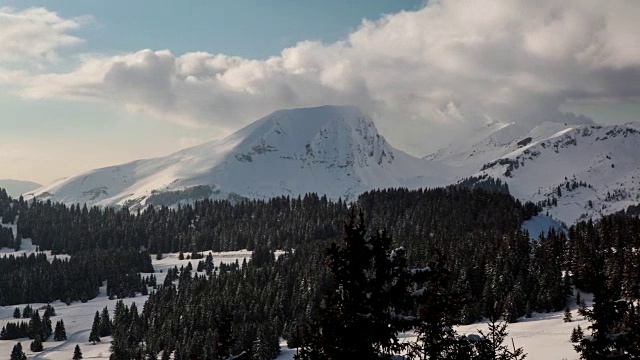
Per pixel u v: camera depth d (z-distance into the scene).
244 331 157.38
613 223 198.00
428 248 194.88
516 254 187.00
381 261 22.48
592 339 34.91
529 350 100.06
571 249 180.38
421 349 25.16
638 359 34.41
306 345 23.30
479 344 30.97
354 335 22.03
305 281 186.38
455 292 29.91
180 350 161.88
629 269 109.81
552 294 155.25
